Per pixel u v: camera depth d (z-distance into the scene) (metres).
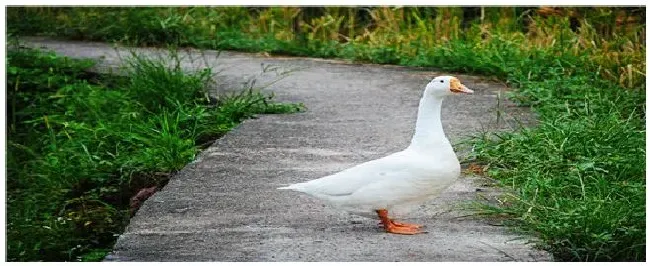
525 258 6.98
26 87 15.26
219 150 10.38
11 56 15.81
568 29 16.11
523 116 11.85
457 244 7.29
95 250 8.91
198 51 17.88
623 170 8.95
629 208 7.86
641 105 11.69
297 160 9.95
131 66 14.52
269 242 7.39
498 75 14.62
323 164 9.80
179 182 9.12
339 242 7.36
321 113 12.31
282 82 14.48
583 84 12.73
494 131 11.03
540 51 14.86
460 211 8.11
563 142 9.54
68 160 11.32
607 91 12.22
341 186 7.46
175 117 12.48
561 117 10.87
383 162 7.47
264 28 19.52
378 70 15.63
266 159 9.99
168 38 18.56
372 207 7.47
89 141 11.73
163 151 10.47
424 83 14.38
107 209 9.87
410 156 7.49
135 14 18.92
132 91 13.40
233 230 7.70
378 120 11.85
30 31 20.09
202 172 9.48
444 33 17.48
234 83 14.37
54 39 19.41
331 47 17.48
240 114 12.30
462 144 10.35
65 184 10.72
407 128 11.40
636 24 15.72
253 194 8.71
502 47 15.60
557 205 7.87
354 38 19.02
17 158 12.82
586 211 7.61
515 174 9.01
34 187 11.11
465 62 15.16
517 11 18.30
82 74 15.55
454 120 11.71
